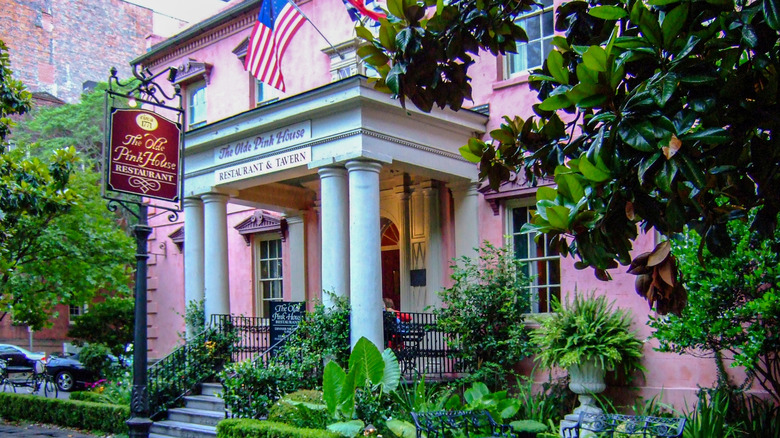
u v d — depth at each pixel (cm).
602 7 464
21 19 3788
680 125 414
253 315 1866
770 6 399
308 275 1728
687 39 434
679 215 414
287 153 1335
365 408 1044
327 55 1703
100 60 4072
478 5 586
